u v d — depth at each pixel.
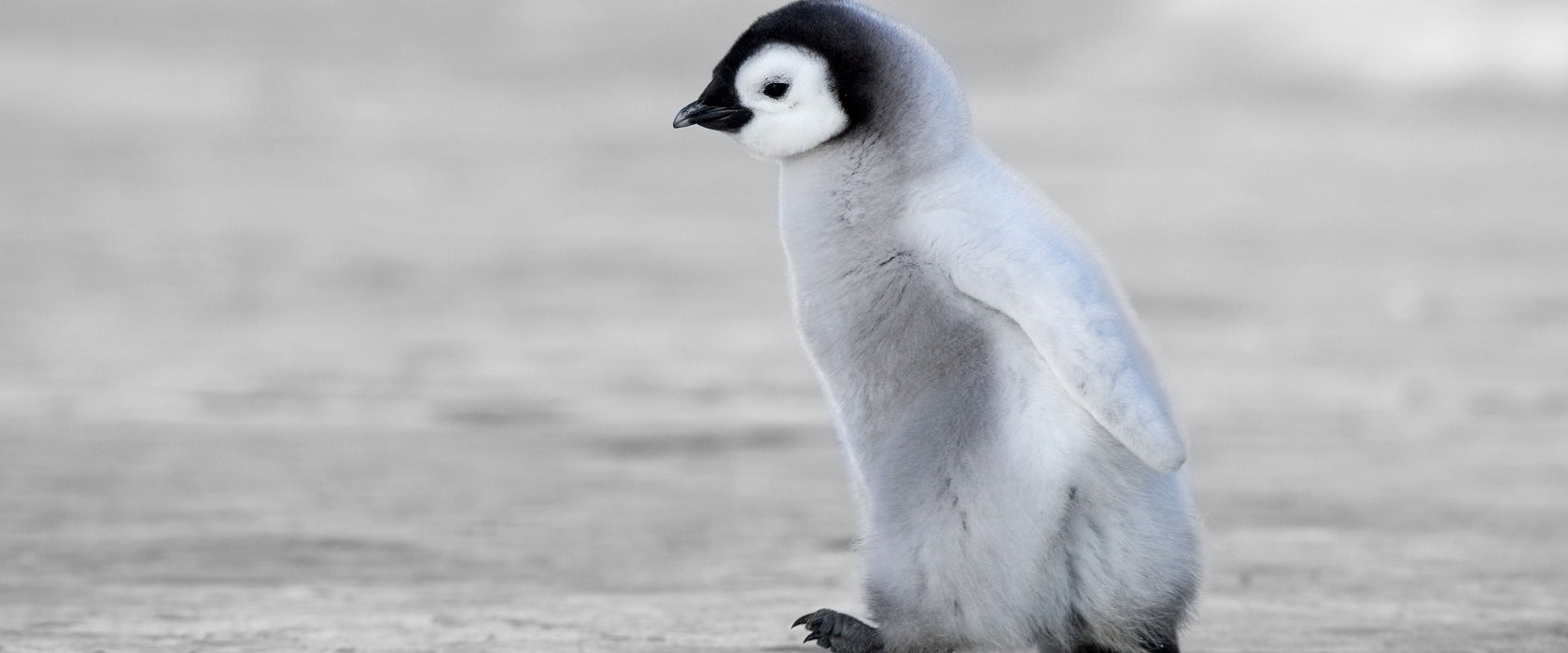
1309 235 47.94
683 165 68.38
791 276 9.02
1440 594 12.58
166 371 25.50
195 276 36.41
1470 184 64.12
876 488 8.69
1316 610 11.86
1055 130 88.56
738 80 8.95
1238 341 30.06
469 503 16.75
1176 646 8.66
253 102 93.75
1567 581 13.14
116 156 65.19
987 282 8.20
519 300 33.94
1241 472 19.08
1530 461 19.84
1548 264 41.81
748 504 16.84
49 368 25.52
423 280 36.78
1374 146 80.44
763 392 24.45
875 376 8.68
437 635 10.66
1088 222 51.28
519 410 22.86
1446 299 35.53
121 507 16.28
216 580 12.98
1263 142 83.38
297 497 16.97
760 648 10.24
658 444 20.45
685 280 37.25
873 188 8.72
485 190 57.53
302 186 57.41
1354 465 19.50
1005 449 8.26
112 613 11.52
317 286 35.50
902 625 8.66
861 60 8.78
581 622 11.20
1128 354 7.99
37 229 44.12
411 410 22.75
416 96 103.69
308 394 23.92
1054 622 8.53
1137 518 8.33
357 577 13.22
